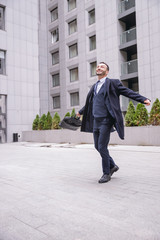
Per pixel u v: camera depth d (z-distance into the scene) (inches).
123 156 316.5
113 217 90.7
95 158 302.4
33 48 864.9
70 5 1127.0
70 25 1119.6
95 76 981.8
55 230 80.2
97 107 150.2
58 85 1173.1
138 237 73.4
